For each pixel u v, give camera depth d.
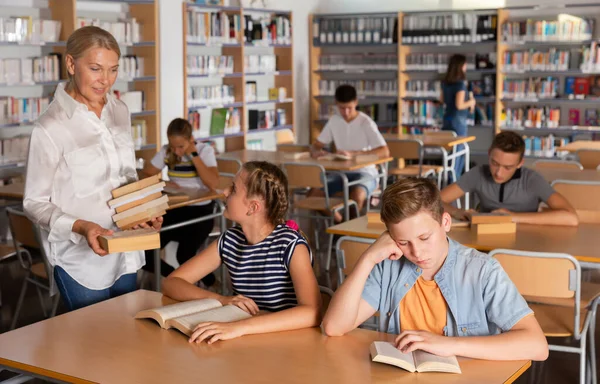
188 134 4.80
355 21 9.46
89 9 6.82
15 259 5.71
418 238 1.85
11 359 1.84
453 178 7.53
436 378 1.69
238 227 2.43
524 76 8.95
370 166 6.19
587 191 4.27
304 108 9.77
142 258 2.84
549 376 3.58
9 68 5.94
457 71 8.13
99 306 2.29
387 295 2.06
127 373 1.74
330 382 1.67
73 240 2.56
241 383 1.67
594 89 8.44
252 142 8.91
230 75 8.27
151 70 7.20
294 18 9.41
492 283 1.95
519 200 3.72
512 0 8.85
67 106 2.54
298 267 2.22
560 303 3.14
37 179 2.52
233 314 2.11
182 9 7.55
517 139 3.62
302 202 5.73
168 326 2.06
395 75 9.62
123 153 2.71
